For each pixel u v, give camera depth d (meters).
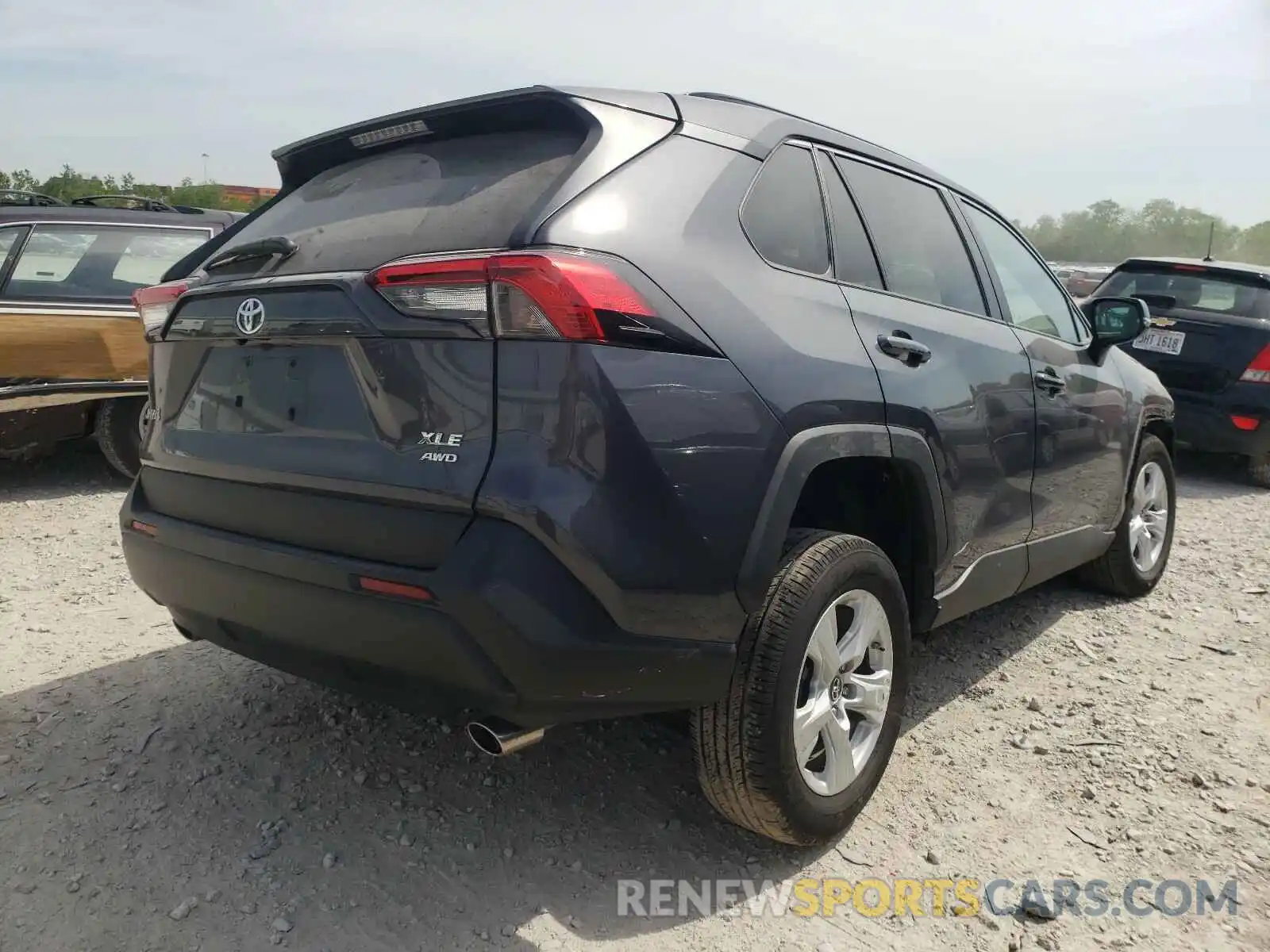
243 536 2.41
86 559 4.84
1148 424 4.78
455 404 2.07
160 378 2.77
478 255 2.05
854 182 3.04
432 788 2.85
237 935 2.20
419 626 2.04
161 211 6.71
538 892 2.41
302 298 2.29
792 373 2.38
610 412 2.00
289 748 3.04
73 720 3.16
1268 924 2.38
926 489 2.86
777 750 2.33
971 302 3.44
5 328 5.73
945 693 3.64
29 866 2.41
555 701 2.06
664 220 2.29
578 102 2.36
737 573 2.22
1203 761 3.15
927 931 2.33
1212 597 4.82
